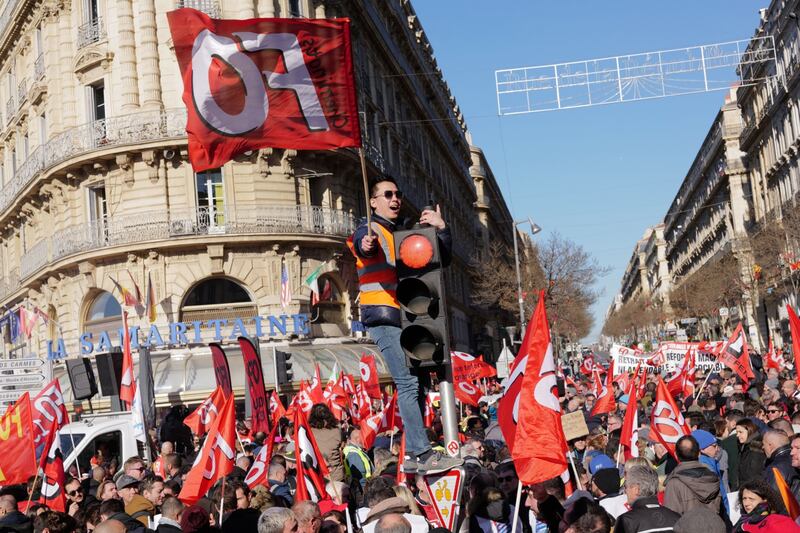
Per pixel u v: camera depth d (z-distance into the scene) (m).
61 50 39.56
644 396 21.11
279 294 36.16
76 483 12.66
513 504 9.33
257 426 16.19
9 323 49.12
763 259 58.41
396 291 6.01
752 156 82.62
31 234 45.00
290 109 8.15
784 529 6.44
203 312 36.12
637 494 7.62
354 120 8.16
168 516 9.04
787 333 68.88
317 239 36.81
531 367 6.89
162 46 36.91
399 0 60.44
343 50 8.20
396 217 6.55
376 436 16.36
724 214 98.12
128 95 36.59
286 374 25.06
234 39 8.15
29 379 22.89
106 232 36.47
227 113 8.14
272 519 7.16
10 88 48.56
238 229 35.72
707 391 22.61
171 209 35.88
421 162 60.97
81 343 37.06
